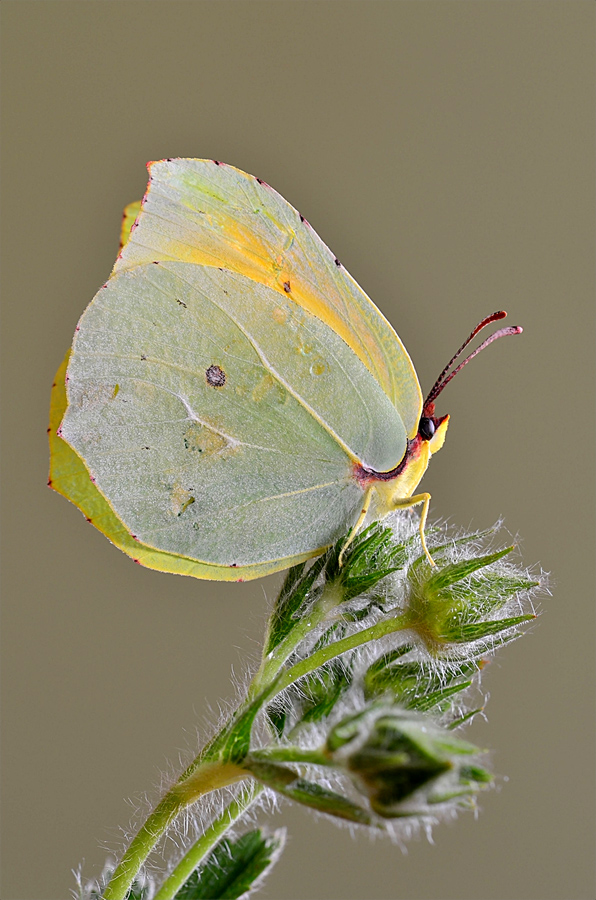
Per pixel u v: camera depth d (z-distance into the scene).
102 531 0.26
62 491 0.26
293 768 0.24
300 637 0.25
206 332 0.26
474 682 0.26
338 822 0.24
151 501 0.26
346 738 0.24
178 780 0.25
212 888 0.25
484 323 0.27
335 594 0.26
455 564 0.25
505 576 0.26
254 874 0.25
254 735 0.25
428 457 0.26
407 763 0.24
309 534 0.26
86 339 0.26
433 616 0.25
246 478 0.26
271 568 0.26
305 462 0.26
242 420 0.26
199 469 0.26
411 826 0.24
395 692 0.25
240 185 0.26
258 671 0.25
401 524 0.26
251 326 0.26
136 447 0.26
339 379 0.26
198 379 0.26
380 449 0.26
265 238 0.26
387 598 0.26
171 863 0.25
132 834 0.25
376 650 0.26
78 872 0.25
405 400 0.26
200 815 0.26
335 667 0.25
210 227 0.26
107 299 0.26
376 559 0.26
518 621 0.25
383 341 0.26
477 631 0.25
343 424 0.26
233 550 0.26
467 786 0.24
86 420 0.26
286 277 0.26
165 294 0.26
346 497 0.26
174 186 0.26
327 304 0.26
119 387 0.26
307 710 0.25
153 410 0.26
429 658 0.26
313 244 0.26
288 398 0.26
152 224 0.26
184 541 0.26
